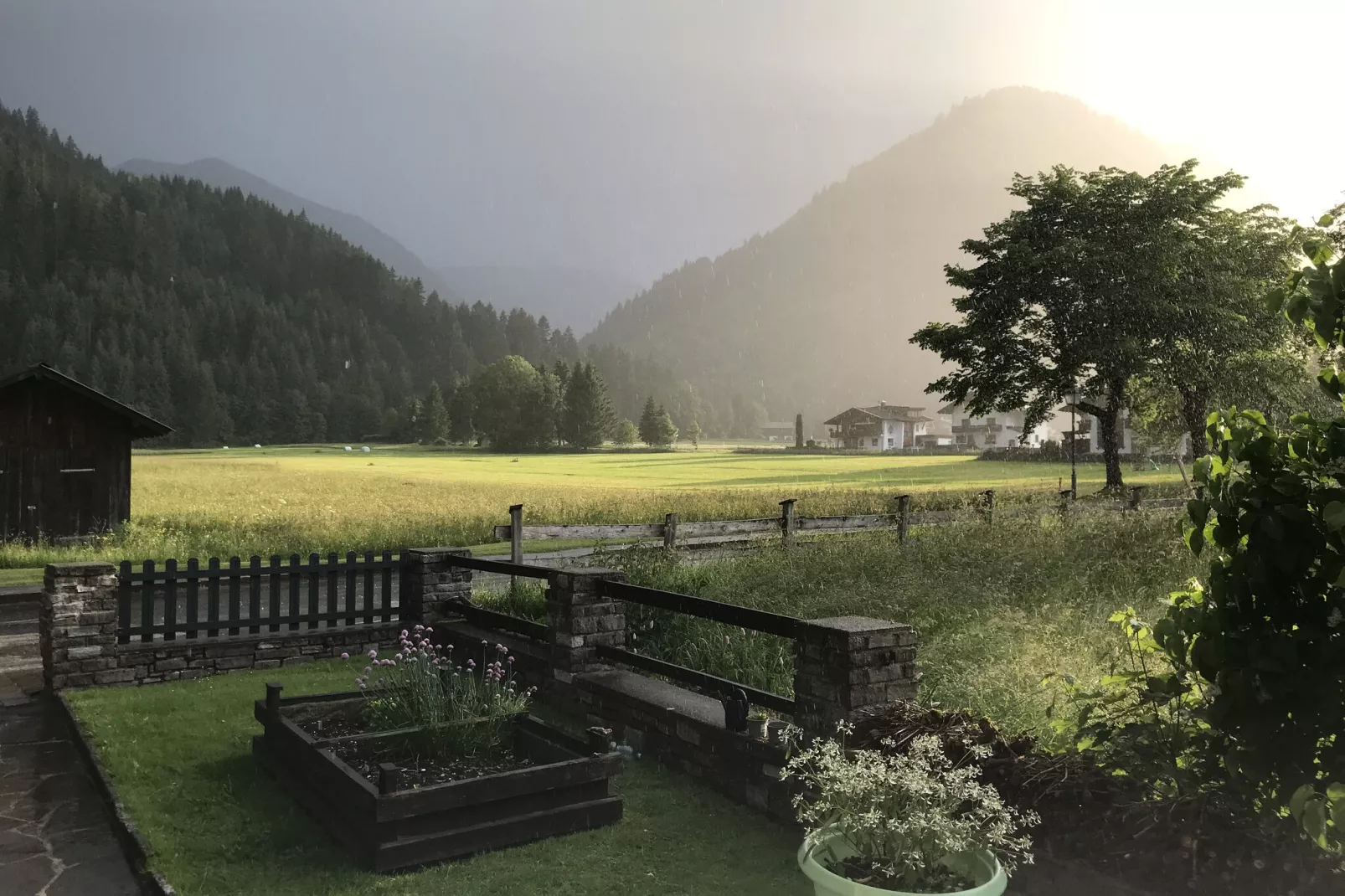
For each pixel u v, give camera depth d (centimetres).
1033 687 654
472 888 447
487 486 5006
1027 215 3384
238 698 810
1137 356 2981
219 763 636
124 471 2402
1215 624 332
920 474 6341
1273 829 335
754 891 443
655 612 947
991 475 5959
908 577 1151
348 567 998
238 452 15300
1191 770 364
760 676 777
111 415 2377
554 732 578
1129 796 379
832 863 379
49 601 845
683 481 5828
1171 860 349
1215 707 329
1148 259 3095
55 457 2302
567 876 460
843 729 477
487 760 576
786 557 1353
